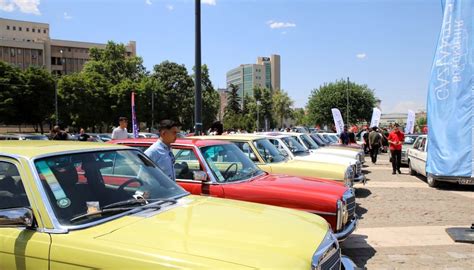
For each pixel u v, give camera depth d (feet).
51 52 374.63
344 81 222.07
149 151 17.62
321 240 9.94
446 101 24.80
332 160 32.94
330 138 81.41
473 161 23.89
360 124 218.18
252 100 369.71
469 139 24.00
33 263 8.71
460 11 23.66
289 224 10.53
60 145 11.54
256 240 8.99
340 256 10.92
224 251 8.25
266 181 19.53
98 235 8.80
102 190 10.93
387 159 81.05
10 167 10.10
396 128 56.13
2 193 9.98
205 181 18.57
